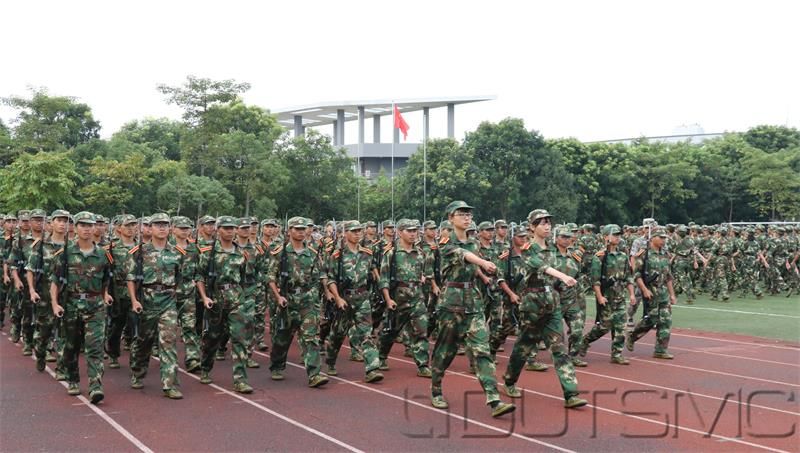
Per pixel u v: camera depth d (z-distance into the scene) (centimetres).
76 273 841
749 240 2195
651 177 4750
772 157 4747
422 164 4138
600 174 4622
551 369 1059
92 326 845
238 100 4144
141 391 920
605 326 1099
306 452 663
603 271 1101
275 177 3603
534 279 817
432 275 1023
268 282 944
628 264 1127
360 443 689
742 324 1573
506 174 4159
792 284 2230
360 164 7125
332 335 1011
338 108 6881
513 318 935
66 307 844
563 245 1031
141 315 895
